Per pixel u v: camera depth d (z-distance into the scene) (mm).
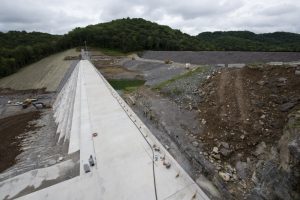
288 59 27766
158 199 7238
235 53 37500
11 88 46844
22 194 8023
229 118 14133
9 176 11273
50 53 79625
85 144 11227
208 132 14062
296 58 27297
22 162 14828
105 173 8750
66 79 44562
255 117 13141
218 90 17922
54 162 10656
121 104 17734
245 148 11867
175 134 14711
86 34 87938
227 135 13016
